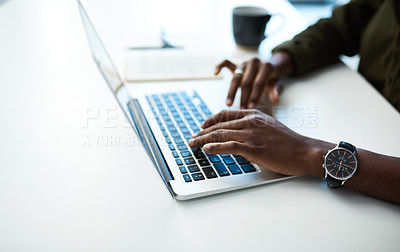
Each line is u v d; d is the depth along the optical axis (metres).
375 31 0.95
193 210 0.50
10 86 0.78
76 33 1.07
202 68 0.94
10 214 0.47
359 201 0.54
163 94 0.82
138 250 0.44
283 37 1.16
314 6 2.62
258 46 1.09
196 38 1.12
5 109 0.70
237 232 0.47
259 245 0.45
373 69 0.97
